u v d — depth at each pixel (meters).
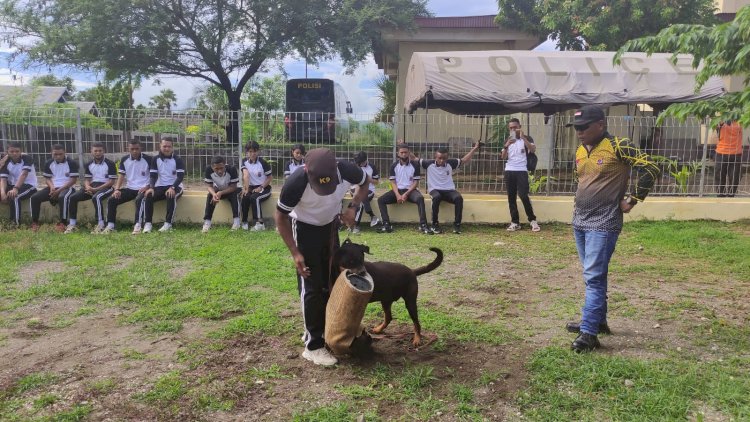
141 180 9.06
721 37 5.22
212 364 3.80
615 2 15.48
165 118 10.02
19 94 16.55
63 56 16.94
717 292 5.50
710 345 4.10
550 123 10.10
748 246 7.55
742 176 10.16
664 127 10.05
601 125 3.96
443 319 4.67
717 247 7.59
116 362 3.84
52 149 9.07
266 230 9.05
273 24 17.02
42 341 4.24
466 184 10.23
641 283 5.88
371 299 3.83
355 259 3.58
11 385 3.48
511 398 3.32
